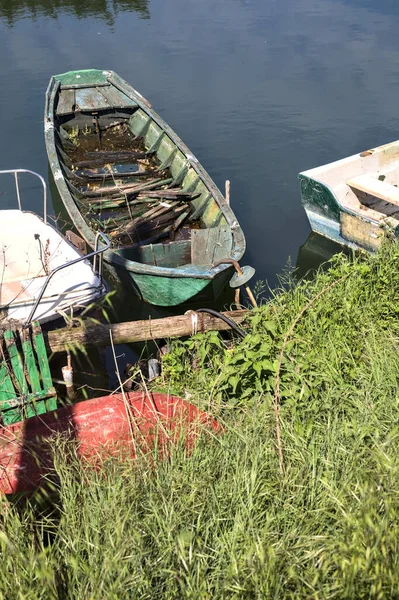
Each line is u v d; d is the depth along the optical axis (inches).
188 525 132.8
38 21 801.6
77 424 166.2
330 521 134.1
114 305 323.9
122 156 456.1
